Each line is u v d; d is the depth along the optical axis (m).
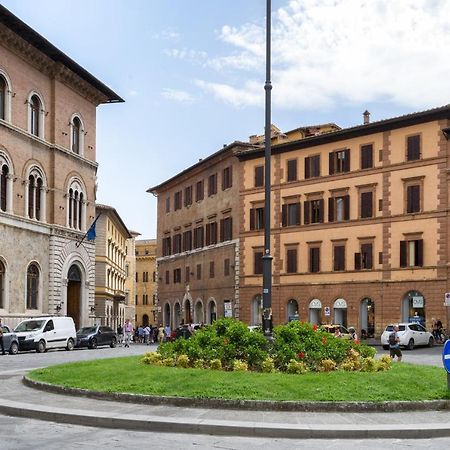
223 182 73.56
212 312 75.69
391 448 11.84
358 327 59.25
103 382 17.06
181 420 13.37
